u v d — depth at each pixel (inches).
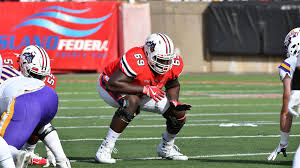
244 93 1900.8
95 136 1013.8
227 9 2760.8
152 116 1331.2
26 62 707.4
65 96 1759.4
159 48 737.0
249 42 2765.7
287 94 662.5
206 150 869.2
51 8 2450.8
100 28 2522.1
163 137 796.0
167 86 806.5
